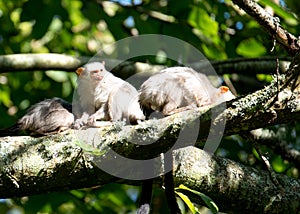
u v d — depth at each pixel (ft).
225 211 29.17
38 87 45.83
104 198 42.24
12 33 45.98
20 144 25.02
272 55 41.96
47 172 24.72
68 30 46.11
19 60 38.50
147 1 45.11
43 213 40.09
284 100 23.99
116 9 45.60
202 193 25.88
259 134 37.32
